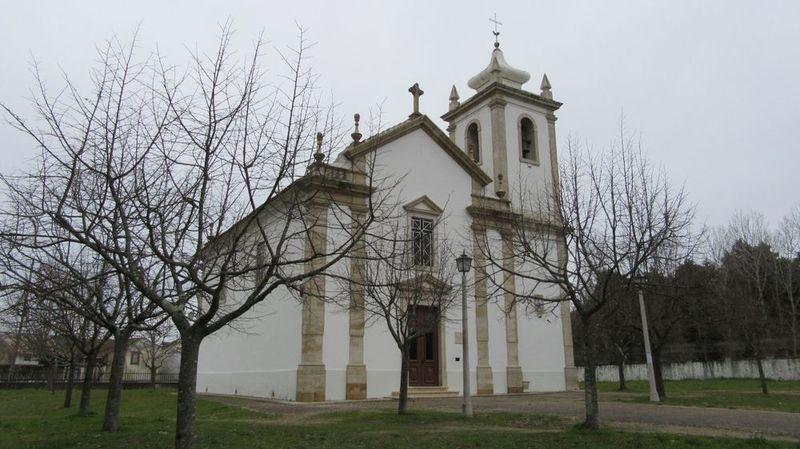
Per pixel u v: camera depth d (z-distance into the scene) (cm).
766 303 4775
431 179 2628
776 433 1244
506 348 2614
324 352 2178
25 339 2728
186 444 852
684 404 2012
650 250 1380
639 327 2442
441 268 2092
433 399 2202
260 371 2459
